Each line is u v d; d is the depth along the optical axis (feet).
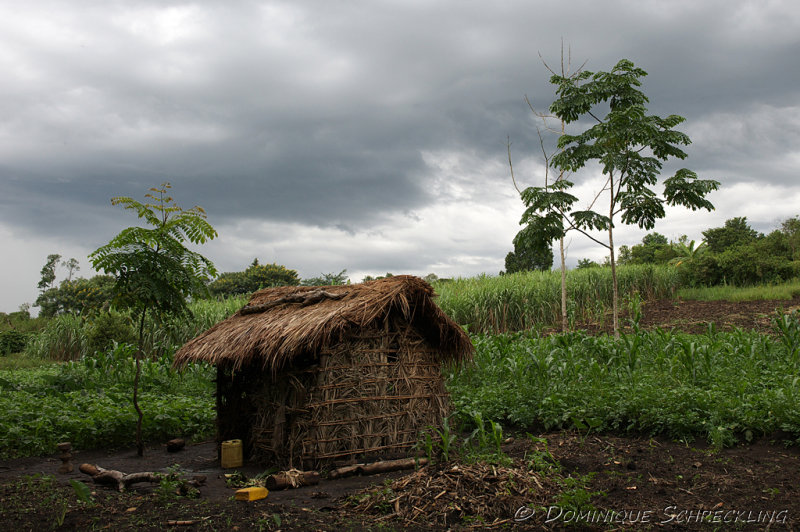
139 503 16.12
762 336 37.14
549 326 60.39
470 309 58.39
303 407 20.04
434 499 15.53
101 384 37.63
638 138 42.14
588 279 69.82
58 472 20.54
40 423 24.57
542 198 45.57
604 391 26.86
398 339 22.22
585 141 46.01
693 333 52.65
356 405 20.49
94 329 55.83
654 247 148.77
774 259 94.27
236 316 26.45
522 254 130.72
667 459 19.56
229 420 23.49
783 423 21.01
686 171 42.65
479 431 21.17
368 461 20.26
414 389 22.21
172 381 38.88
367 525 14.39
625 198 45.50
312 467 19.75
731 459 19.20
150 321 53.52
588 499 15.31
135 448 25.86
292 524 14.39
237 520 14.66
